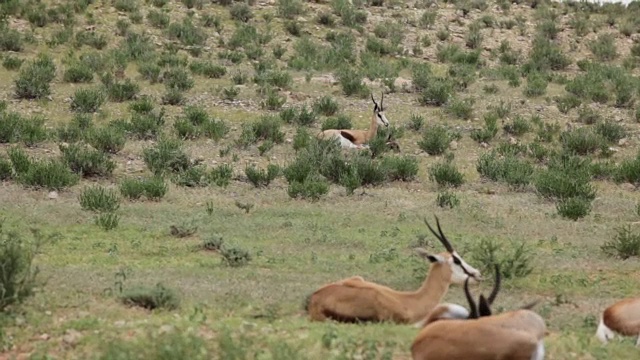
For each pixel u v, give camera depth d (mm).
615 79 104000
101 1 115812
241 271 39094
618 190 68125
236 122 82625
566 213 56094
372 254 43406
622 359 26547
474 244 46344
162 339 25516
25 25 105000
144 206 54469
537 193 63031
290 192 59594
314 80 97875
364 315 29141
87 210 51875
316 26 120125
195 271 38594
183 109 84500
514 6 140625
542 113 91250
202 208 55188
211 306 32281
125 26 107875
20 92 83000
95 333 27156
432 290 29859
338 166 66625
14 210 50781
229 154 72812
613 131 84000
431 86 92000
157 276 37062
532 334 22750
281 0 124000
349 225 52125
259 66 98688
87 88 86812
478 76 105625
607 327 29141
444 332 22891
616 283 39781
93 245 43406
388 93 95812
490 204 59719
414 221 53531
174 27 108625
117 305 31688
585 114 89750
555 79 105875
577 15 135125
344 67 100500
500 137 83312
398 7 133000
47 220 48938
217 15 118312
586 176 67500
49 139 72312
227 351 24719
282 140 78188
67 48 100000
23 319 28656
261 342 26234
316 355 25297
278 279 37750
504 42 119438
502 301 35719
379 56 111188
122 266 39031
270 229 49750
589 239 49750
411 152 77438
